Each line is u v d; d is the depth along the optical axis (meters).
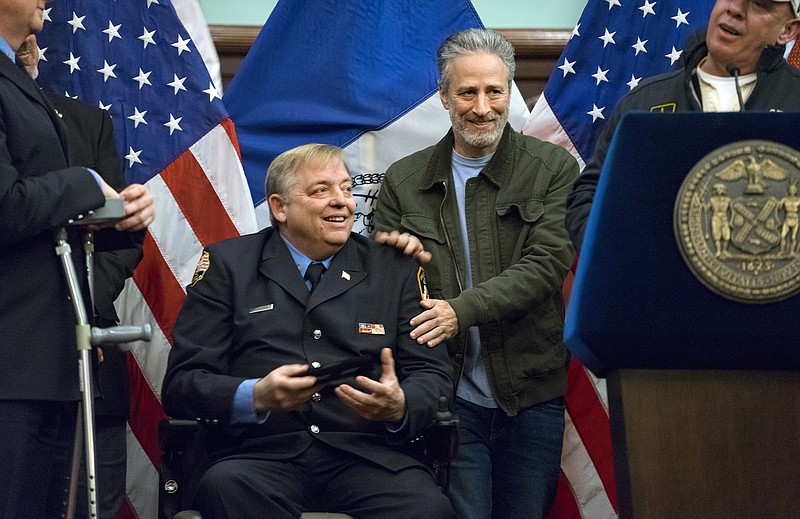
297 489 3.76
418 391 3.82
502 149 4.67
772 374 2.24
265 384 3.66
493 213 4.59
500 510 4.53
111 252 4.44
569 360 4.65
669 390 2.25
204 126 5.18
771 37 3.56
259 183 5.29
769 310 2.19
